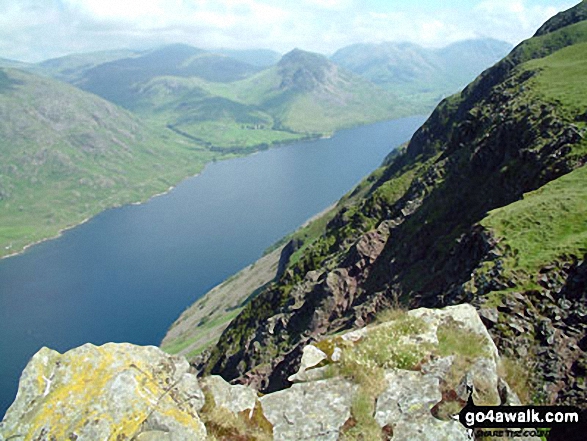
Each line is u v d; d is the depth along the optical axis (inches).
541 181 1956.2
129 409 454.9
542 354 797.9
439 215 2773.1
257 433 491.5
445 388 534.9
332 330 2539.4
